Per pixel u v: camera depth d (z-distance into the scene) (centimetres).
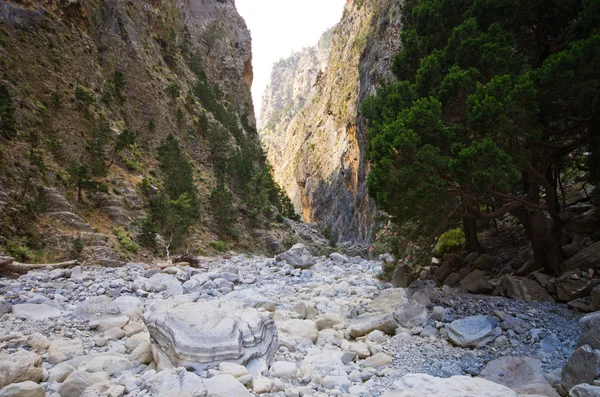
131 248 2170
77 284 1176
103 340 682
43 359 601
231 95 7500
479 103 721
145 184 2875
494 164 685
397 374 568
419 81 947
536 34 969
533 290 820
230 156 4925
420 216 826
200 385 434
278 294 1159
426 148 757
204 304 638
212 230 3469
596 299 704
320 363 598
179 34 6744
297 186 10844
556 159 848
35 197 1920
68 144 2508
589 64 675
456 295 880
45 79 2655
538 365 553
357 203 6344
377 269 1662
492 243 1261
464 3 1002
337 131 8388
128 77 3912
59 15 3206
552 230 887
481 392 409
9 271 1345
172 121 4266
